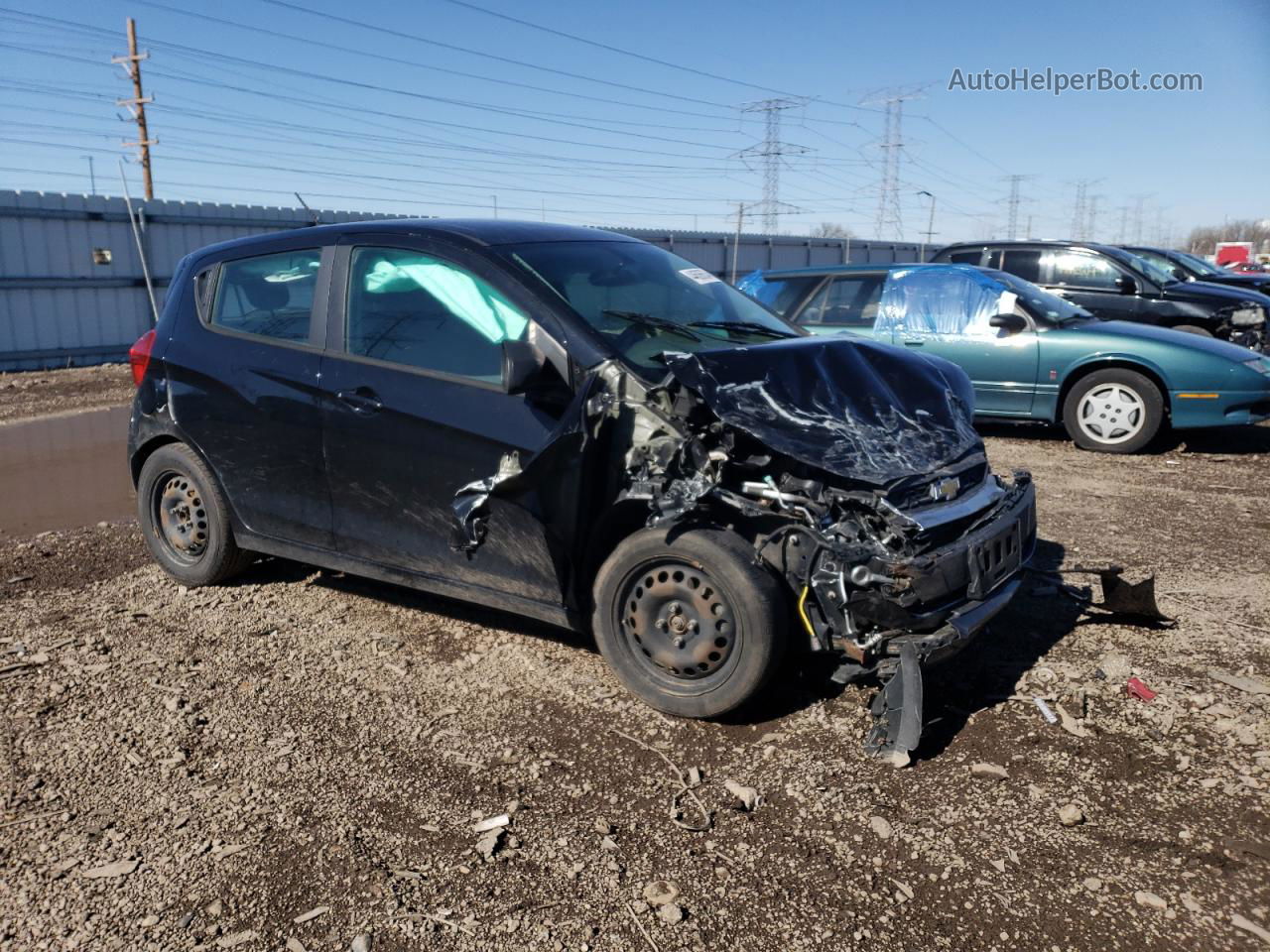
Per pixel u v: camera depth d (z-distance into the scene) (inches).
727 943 96.7
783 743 134.0
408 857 110.6
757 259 1331.2
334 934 98.4
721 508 135.9
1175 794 120.1
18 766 130.0
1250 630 169.9
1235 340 428.5
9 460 333.4
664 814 118.3
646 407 137.0
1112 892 102.7
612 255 173.3
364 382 160.1
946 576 129.3
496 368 149.4
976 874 106.3
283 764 130.3
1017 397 342.0
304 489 171.3
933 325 349.7
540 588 148.9
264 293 179.3
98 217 655.1
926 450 140.3
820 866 108.2
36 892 105.3
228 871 108.4
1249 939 95.7
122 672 157.9
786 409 135.9
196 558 194.1
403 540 161.0
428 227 164.6
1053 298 360.2
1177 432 369.7
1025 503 153.4
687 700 138.3
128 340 686.5
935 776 125.2
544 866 108.8
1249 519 242.1
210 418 181.0
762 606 130.6
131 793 123.6
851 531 129.3
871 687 148.0
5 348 613.6
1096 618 175.8
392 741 136.1
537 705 146.0
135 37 1309.1
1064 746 131.7
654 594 139.6
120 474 309.4
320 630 174.6
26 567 209.6
